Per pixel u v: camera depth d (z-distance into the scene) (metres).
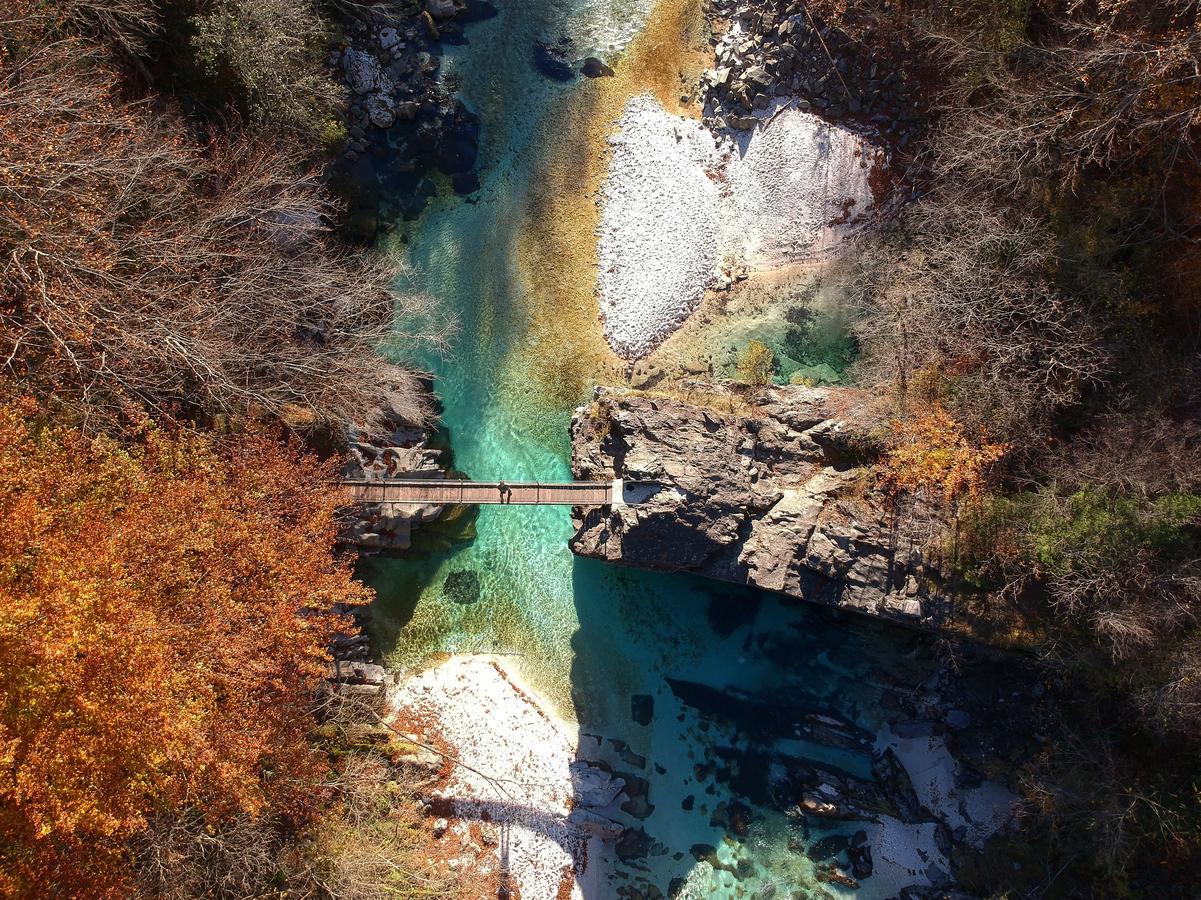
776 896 28.64
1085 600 24.61
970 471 26.03
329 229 27.66
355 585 25.03
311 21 27.20
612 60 31.64
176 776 21.36
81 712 18.62
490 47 31.70
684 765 29.56
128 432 22.58
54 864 19.89
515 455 30.73
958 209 26.70
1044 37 26.44
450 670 29.97
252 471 23.80
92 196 21.19
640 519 27.16
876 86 29.80
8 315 21.31
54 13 21.66
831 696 29.55
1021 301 26.14
